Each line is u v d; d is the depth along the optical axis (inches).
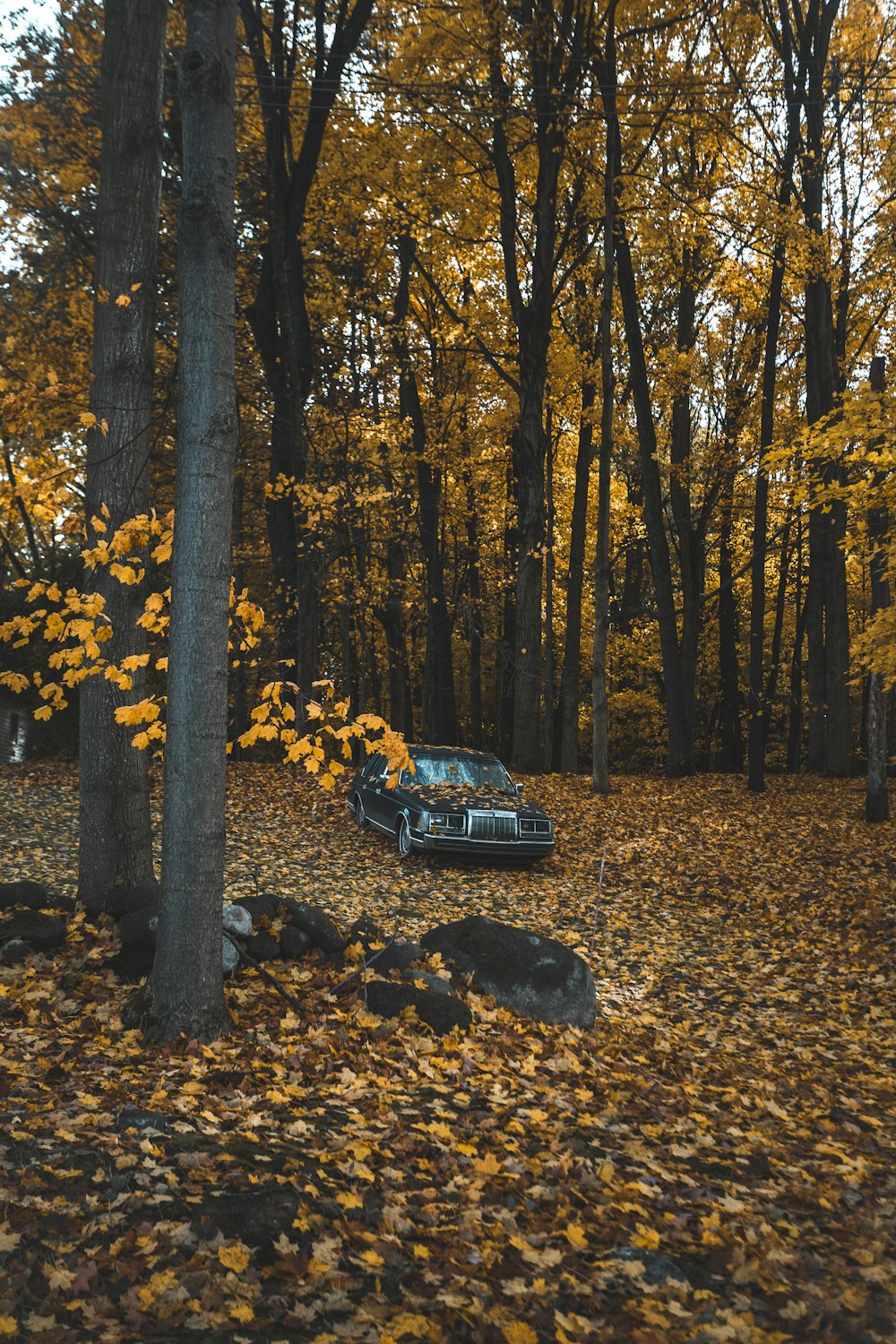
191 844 211.2
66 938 258.5
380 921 390.3
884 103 761.0
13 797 606.5
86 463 294.7
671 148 826.8
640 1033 279.6
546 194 821.2
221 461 212.4
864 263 840.9
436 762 569.6
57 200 620.1
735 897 482.3
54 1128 156.2
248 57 760.3
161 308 737.6
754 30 750.5
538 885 491.2
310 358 855.7
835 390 795.4
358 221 852.0
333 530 846.5
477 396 1029.8
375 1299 120.6
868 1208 168.4
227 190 212.8
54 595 230.1
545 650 1137.4
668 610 897.5
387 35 764.6
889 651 448.5
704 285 984.3
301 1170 152.9
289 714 232.4
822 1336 121.0
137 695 297.0
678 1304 127.3
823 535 880.3
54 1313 109.7
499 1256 134.3
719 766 1273.4
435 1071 211.2
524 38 724.7
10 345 201.5
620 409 1038.4
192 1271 121.0
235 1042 210.8
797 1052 274.5
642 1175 171.0
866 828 629.3
